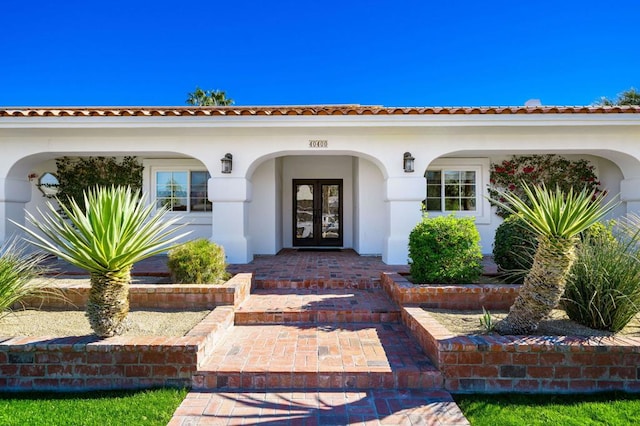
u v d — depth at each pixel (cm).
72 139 962
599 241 538
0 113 855
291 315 620
